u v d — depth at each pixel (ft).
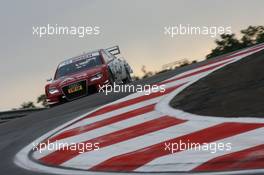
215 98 100.42
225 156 66.33
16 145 99.86
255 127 75.97
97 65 188.96
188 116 92.32
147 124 93.61
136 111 107.45
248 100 92.63
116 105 118.52
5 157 89.92
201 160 66.69
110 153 79.25
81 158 79.30
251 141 70.23
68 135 97.25
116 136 89.40
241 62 131.95
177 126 87.25
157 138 82.23
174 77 141.18
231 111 88.22
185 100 105.70
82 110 127.85
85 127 101.55
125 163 72.28
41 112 151.43
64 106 150.92
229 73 121.80
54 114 135.85
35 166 78.89
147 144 79.97
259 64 120.37
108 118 106.01
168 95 116.47
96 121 105.40
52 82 185.88
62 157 81.92
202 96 105.09
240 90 101.71
